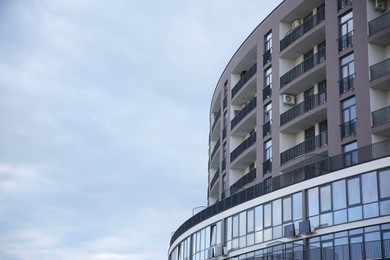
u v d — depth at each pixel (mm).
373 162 34219
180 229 56500
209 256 47562
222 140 59719
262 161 49000
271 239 40500
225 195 55625
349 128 39844
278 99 47906
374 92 38688
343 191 35688
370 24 39688
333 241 35656
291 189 39594
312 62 45062
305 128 46094
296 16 48469
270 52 50250
